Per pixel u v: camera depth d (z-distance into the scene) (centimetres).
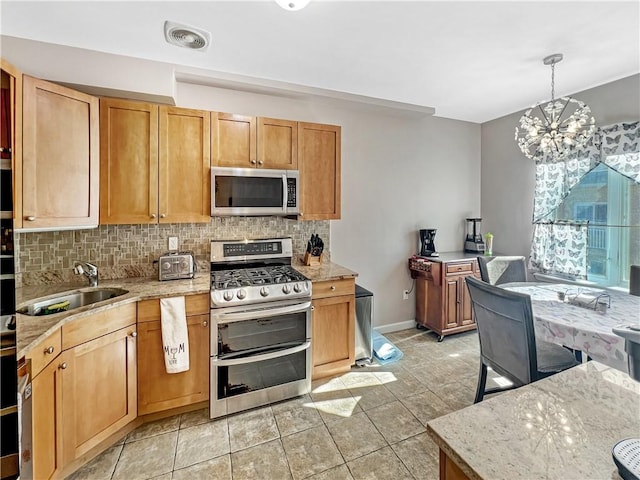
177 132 234
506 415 82
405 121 366
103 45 213
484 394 213
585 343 162
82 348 168
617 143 273
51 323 150
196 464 174
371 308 284
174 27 194
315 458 178
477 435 74
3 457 119
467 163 407
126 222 223
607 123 285
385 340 315
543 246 336
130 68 228
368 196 349
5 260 117
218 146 245
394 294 368
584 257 303
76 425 165
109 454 181
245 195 250
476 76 270
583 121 229
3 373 118
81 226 200
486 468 64
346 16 185
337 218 290
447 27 198
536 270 346
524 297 162
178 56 230
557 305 204
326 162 284
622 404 87
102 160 215
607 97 285
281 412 220
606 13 183
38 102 173
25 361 131
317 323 252
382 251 359
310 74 265
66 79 212
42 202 177
